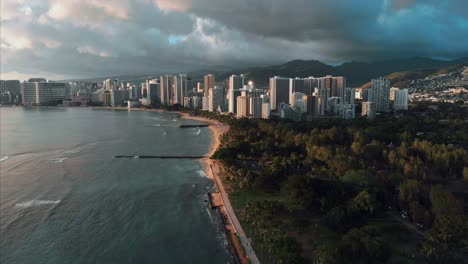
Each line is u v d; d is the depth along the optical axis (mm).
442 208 105250
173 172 180875
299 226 104875
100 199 138500
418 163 163000
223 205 130250
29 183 156875
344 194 121188
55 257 96625
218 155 199750
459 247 86312
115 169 184875
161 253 99250
